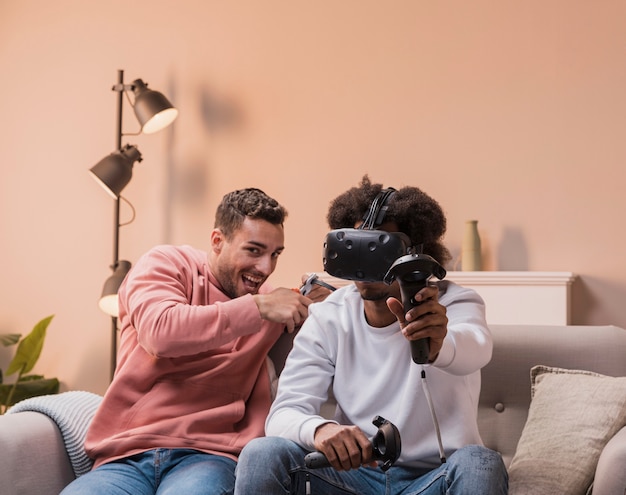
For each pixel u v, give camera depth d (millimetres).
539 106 3373
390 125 3584
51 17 4168
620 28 3289
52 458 1923
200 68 3912
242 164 3818
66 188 4090
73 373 4020
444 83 3512
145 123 3637
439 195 3488
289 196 3729
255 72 3822
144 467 1885
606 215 3270
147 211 3957
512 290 3193
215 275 2160
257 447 1493
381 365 1680
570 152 3322
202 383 1994
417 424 1623
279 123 3766
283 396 1691
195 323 1937
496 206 3406
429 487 1458
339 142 3662
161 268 2115
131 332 2098
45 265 4098
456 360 1494
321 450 1433
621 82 3277
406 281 1350
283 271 3703
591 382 1899
